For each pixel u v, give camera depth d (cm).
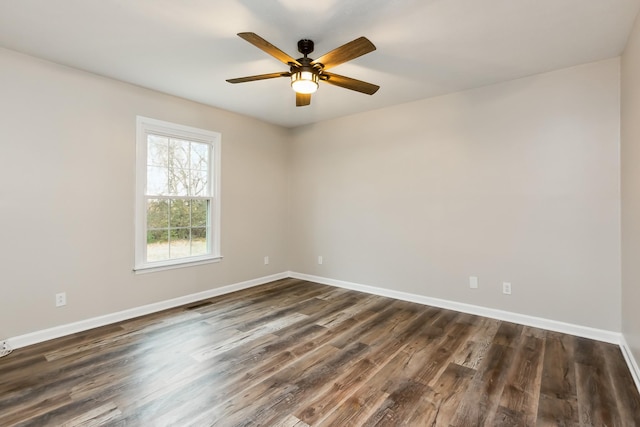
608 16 216
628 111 245
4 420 177
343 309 369
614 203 278
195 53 270
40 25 228
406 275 404
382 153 421
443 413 185
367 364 242
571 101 296
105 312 320
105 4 204
